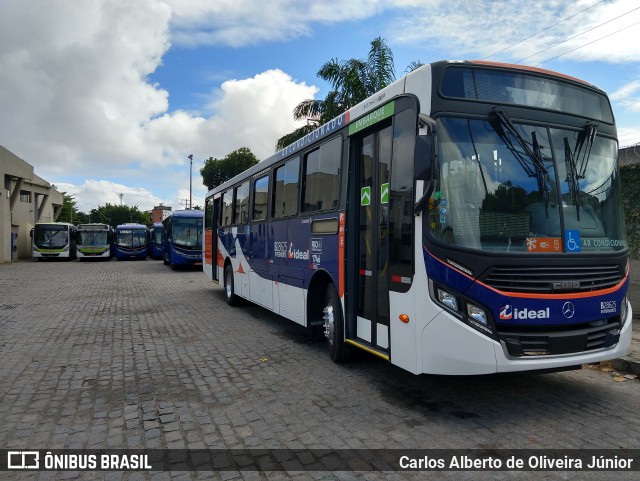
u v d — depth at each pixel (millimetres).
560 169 4887
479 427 4516
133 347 7910
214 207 14594
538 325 4488
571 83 5219
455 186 4559
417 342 4625
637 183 8953
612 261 4918
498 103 4832
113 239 42375
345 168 6352
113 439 4348
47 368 6668
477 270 4402
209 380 6086
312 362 6859
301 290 7648
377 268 5613
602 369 6301
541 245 4605
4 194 32562
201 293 15469
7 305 12711
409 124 4930
